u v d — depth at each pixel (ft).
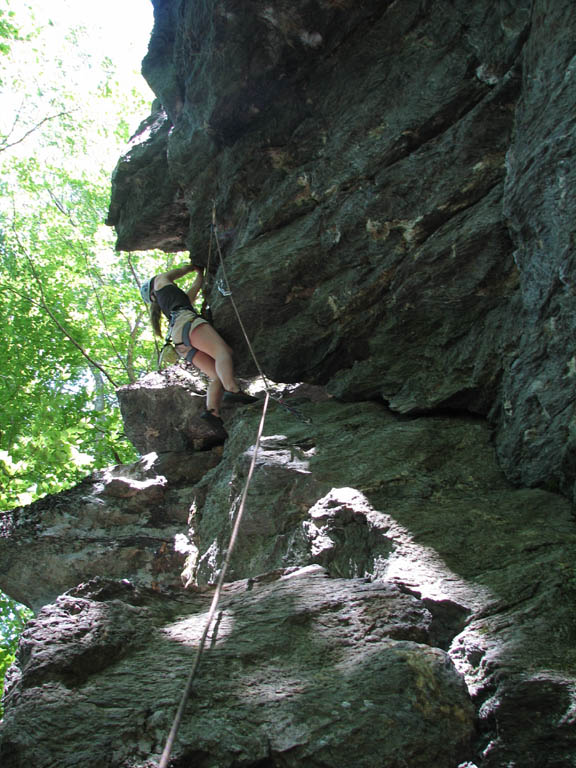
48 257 46.34
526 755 6.98
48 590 19.02
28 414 38.17
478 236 14.61
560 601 8.98
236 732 6.83
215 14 16.43
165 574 18.42
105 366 46.21
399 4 15.89
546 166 12.02
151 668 7.88
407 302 16.08
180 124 20.22
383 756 6.72
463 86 14.99
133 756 6.57
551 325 12.31
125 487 20.24
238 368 19.69
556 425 12.21
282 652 8.19
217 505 16.75
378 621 8.84
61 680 7.67
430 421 15.12
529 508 11.75
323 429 15.92
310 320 18.06
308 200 17.83
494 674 7.68
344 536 11.78
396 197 15.83
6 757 6.65
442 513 11.71
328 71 17.17
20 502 27.96
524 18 13.66
